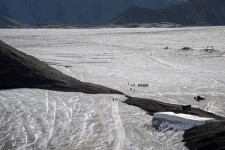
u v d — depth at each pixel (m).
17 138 136.12
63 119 159.25
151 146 128.75
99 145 130.50
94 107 179.88
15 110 168.75
